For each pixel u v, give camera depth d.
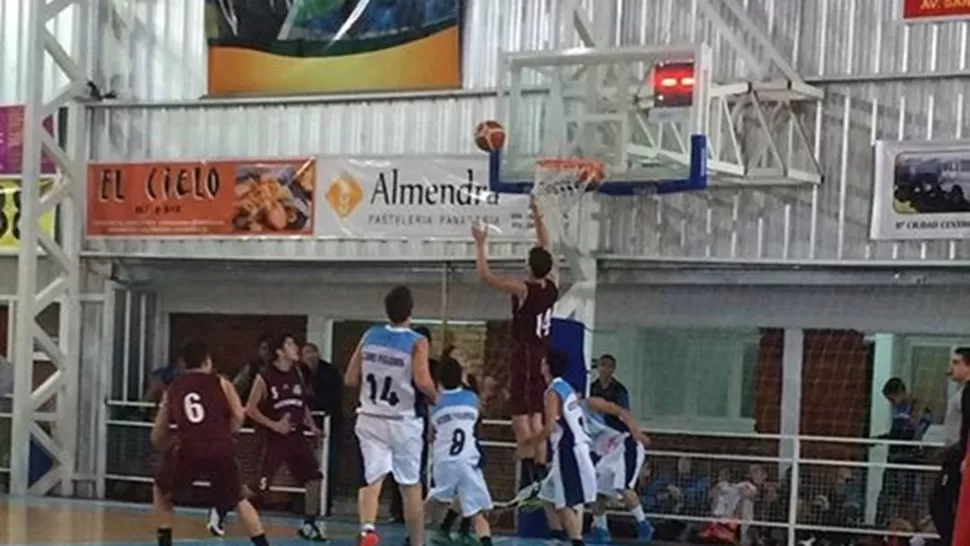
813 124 17.08
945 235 16.38
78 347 20.58
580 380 15.98
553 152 16.16
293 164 19.45
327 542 14.83
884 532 15.81
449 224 18.48
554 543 15.70
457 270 18.78
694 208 17.64
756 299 17.48
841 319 17.06
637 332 18.11
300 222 19.38
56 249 20.42
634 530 17.08
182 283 20.47
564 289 17.94
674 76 15.38
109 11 20.78
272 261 19.64
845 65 17.02
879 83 16.83
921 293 16.69
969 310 16.44
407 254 18.88
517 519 16.91
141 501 19.62
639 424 18.08
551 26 18.42
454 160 18.47
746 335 17.59
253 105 20.02
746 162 17.02
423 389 11.73
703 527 16.66
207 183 19.95
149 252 20.30
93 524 15.67
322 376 18.05
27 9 21.03
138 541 14.02
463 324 18.94
